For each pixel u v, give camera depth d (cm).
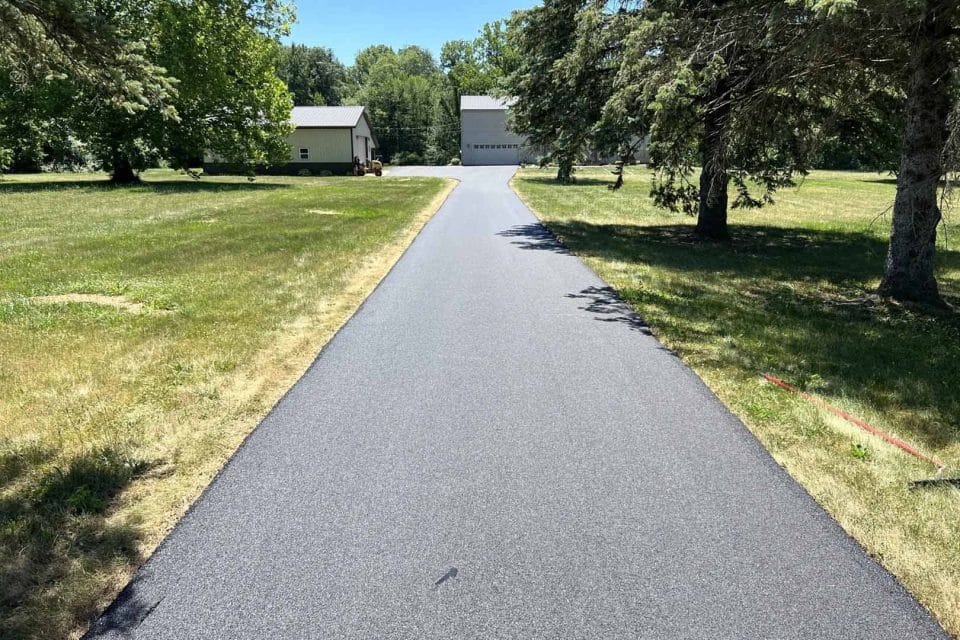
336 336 655
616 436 431
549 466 389
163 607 267
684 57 882
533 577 287
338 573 289
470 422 451
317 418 456
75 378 524
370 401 488
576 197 2638
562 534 319
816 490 363
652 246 1356
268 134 3219
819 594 277
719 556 303
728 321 745
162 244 1224
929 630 257
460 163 6334
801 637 253
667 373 557
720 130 1056
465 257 1152
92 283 869
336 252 1159
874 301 870
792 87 891
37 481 366
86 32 626
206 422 447
